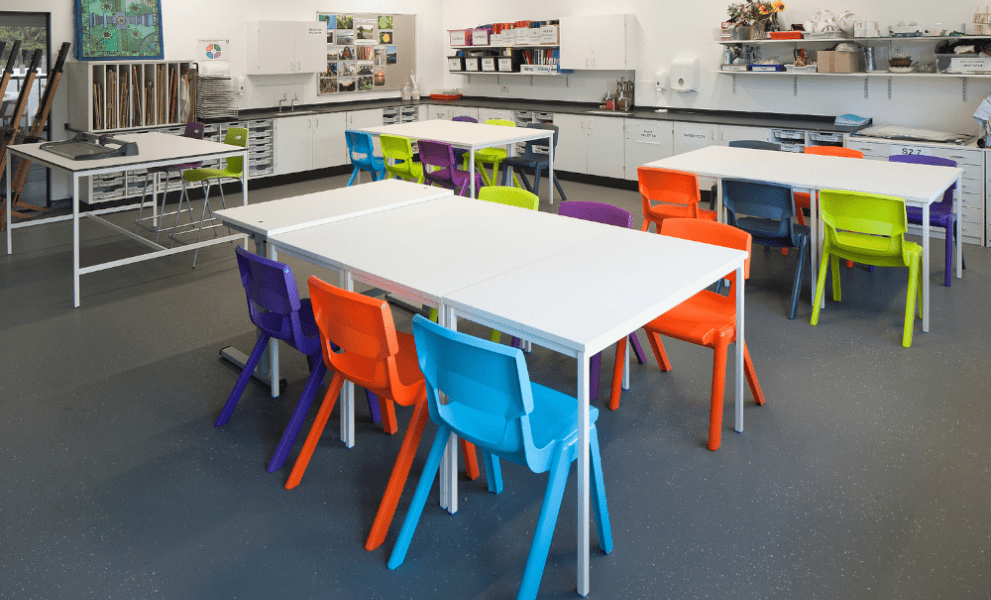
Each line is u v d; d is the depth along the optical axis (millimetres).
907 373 3617
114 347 4031
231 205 7590
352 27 9477
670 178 4668
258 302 2898
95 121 7012
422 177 6773
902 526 2471
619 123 8117
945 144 5914
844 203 3971
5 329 4262
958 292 4754
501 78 9891
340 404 3090
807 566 2289
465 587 2238
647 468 2852
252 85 8664
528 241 3082
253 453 3000
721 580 2238
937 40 6379
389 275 2621
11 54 6605
